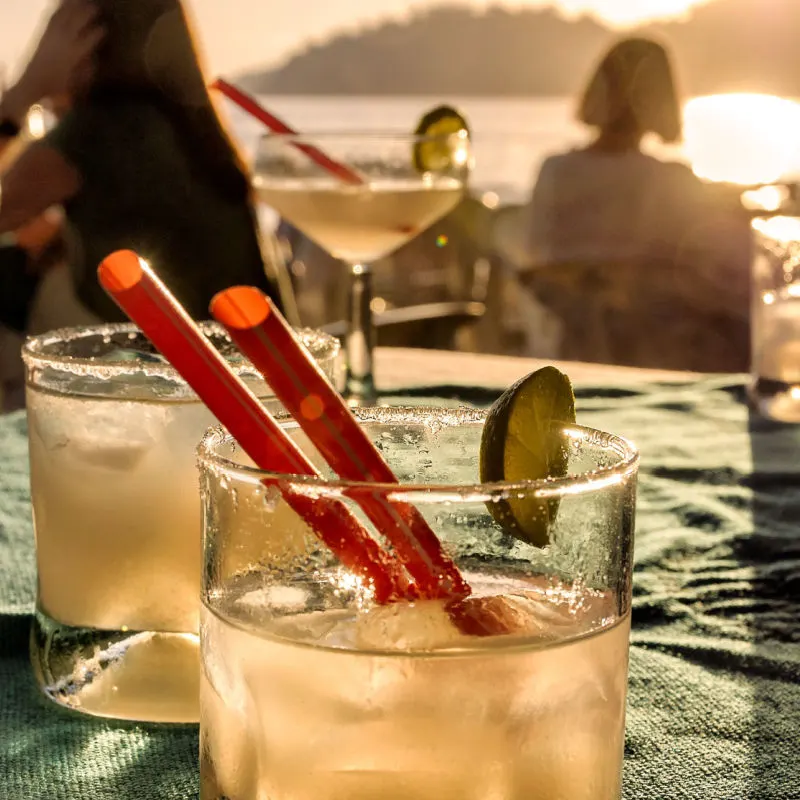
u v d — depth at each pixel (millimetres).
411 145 1668
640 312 3578
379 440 559
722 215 3588
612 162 3771
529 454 501
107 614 668
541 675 445
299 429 521
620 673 494
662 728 683
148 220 2361
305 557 468
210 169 2379
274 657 447
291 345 456
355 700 435
